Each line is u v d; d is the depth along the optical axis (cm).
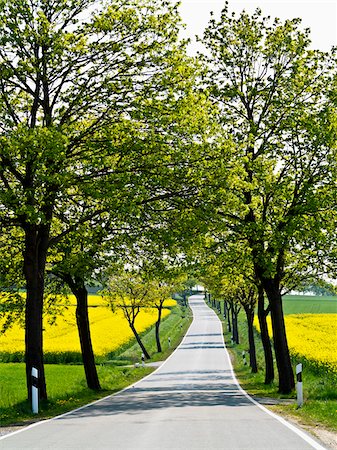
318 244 2448
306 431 1148
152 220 2062
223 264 2536
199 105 2041
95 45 1912
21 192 1714
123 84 1909
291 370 2506
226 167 2034
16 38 1766
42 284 1961
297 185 2439
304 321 7844
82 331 2783
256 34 2541
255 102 2550
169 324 9894
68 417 1511
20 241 2134
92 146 1806
